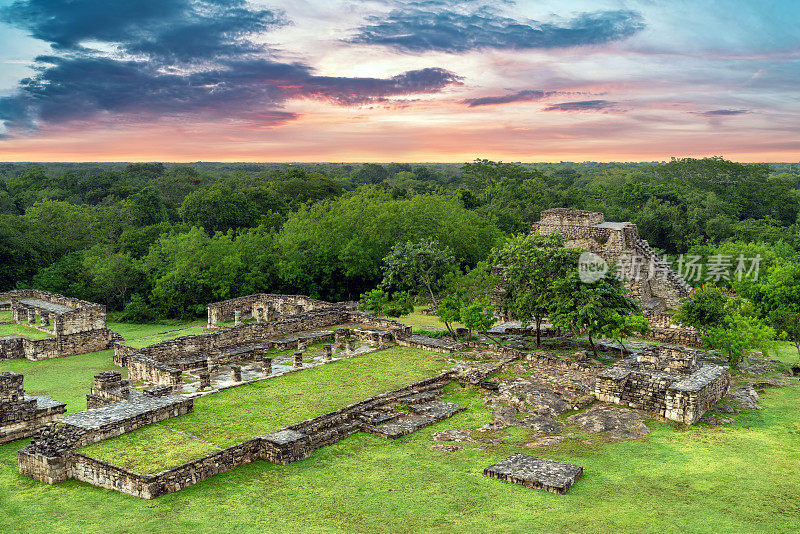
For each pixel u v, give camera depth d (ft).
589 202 358.43
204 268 213.05
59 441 81.41
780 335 143.74
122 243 251.80
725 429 98.73
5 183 386.52
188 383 115.65
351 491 77.36
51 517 69.97
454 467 84.94
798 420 102.73
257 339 150.30
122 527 67.82
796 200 390.83
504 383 117.91
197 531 67.21
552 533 67.21
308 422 95.35
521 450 91.04
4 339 140.77
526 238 145.69
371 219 232.73
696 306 143.54
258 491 77.00
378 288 182.09
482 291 153.69
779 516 71.26
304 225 236.22
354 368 127.24
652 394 105.09
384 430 96.43
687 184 419.33
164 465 77.51
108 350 152.25
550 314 135.23
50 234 243.60
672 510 72.74
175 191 401.29
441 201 281.54
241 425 93.61
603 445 92.58
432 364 130.72
